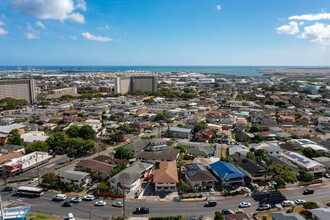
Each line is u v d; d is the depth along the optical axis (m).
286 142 124.62
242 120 165.38
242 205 68.88
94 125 146.75
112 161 97.69
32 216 63.69
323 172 89.88
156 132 150.00
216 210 67.44
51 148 113.81
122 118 186.12
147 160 101.38
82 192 77.38
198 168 85.19
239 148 112.94
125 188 77.19
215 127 149.88
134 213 65.69
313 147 113.69
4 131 123.06
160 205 69.81
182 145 122.69
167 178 78.50
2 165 90.75
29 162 92.75
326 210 61.16
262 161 99.81
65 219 62.72
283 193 76.81
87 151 111.19
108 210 67.12
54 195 75.50
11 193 76.38
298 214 59.97
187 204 70.50
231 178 80.25
